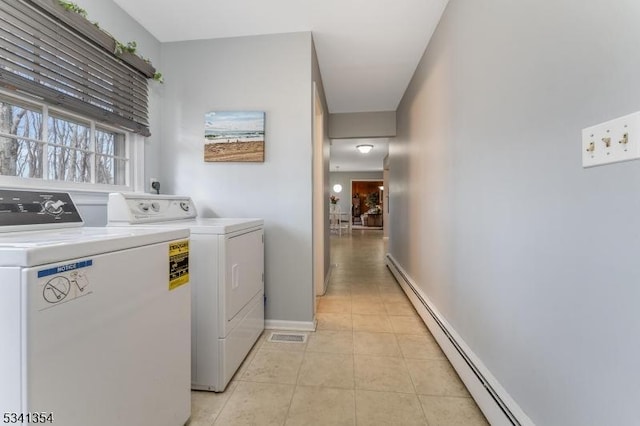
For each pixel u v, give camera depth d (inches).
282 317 90.9
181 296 48.5
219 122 90.5
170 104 93.0
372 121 168.7
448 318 76.0
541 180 40.4
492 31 53.6
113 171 80.1
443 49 80.4
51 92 58.1
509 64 48.1
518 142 45.8
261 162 90.4
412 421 52.5
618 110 28.6
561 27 36.3
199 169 92.5
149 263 40.7
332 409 55.3
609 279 29.9
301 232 89.7
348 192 463.2
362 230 445.7
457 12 70.1
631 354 27.6
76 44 63.3
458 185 69.7
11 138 55.3
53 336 27.6
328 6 77.6
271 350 77.3
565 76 35.7
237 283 67.0
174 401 46.6
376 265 187.9
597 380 31.5
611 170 29.6
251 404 56.7
